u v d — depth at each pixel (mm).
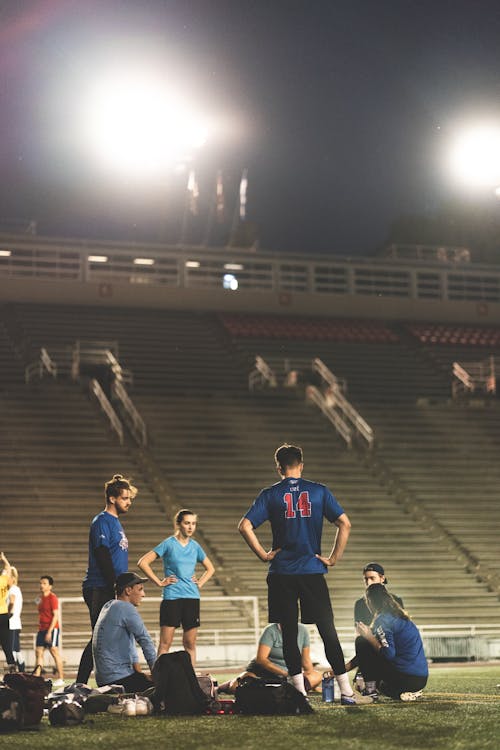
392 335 42219
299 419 34000
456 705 8055
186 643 10648
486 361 39969
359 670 9961
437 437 33875
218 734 6520
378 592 9148
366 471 31031
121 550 9492
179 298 41219
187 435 31781
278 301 42438
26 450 29328
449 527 28266
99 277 41438
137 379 35906
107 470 28922
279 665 10141
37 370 34312
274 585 8008
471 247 49656
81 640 21000
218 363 38031
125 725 7281
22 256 40719
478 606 24750
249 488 29125
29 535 25141
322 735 6316
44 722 7848
